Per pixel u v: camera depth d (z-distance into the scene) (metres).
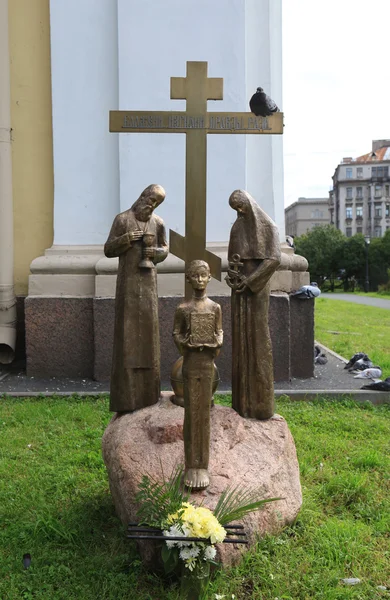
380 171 74.88
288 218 98.94
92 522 3.65
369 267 47.56
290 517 3.51
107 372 7.11
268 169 7.63
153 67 7.05
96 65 7.26
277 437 3.69
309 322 7.34
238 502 3.12
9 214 7.69
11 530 3.54
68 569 3.12
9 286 7.70
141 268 3.83
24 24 7.67
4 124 7.59
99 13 7.23
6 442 5.03
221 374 7.07
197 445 3.21
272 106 4.05
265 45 7.55
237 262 3.67
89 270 7.28
